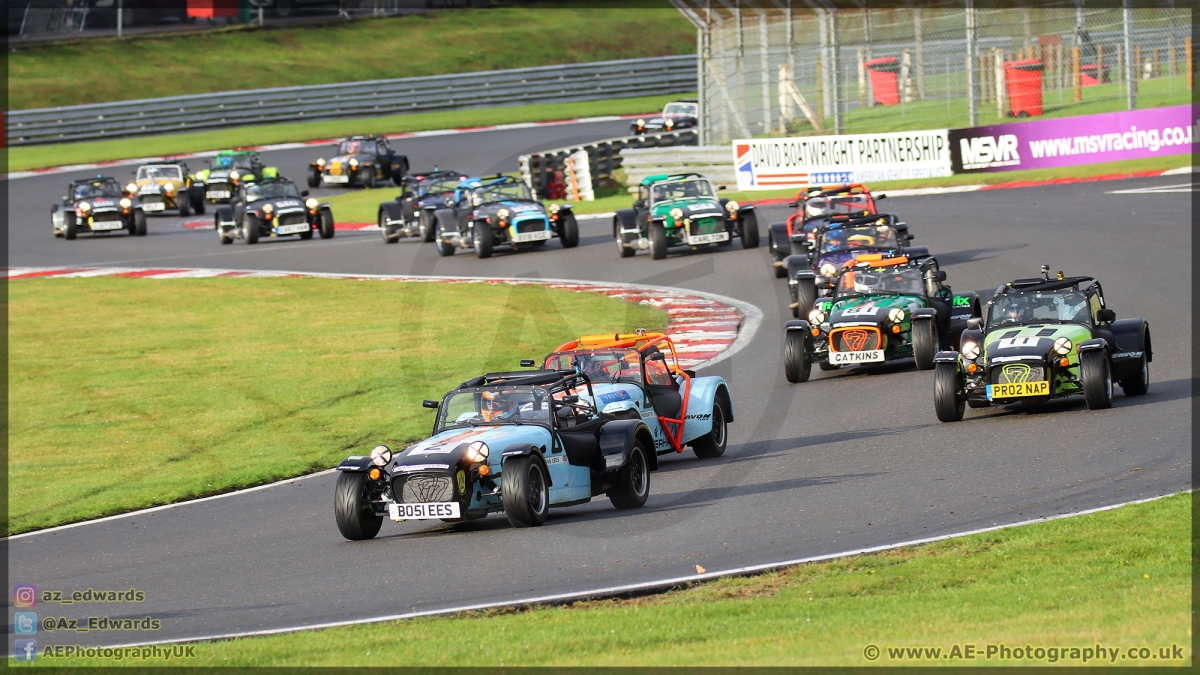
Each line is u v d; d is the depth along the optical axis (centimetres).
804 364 6462
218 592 3566
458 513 3922
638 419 4450
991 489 3869
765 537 3553
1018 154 12300
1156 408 4838
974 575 2931
